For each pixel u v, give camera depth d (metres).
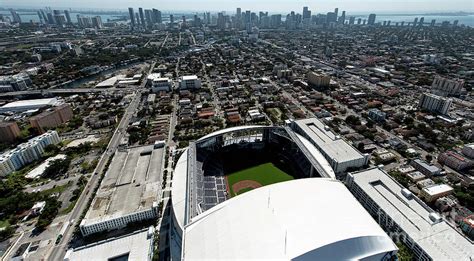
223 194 143.25
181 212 109.75
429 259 93.38
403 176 152.12
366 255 81.56
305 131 190.88
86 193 144.25
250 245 82.25
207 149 175.25
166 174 157.00
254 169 165.88
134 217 121.25
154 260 100.88
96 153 186.62
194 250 85.38
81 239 115.56
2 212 130.50
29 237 116.88
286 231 84.56
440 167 161.88
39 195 141.88
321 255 78.06
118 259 100.56
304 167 161.62
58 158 175.75
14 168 167.38
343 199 102.12
